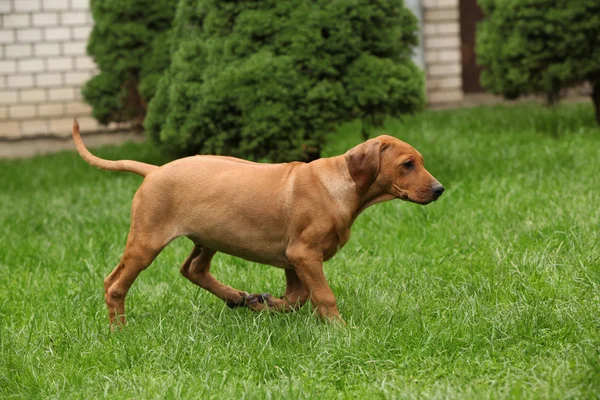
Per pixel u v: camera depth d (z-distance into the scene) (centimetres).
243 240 590
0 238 938
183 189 590
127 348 539
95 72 1834
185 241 877
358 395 466
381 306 599
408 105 1111
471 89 2038
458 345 520
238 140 1102
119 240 894
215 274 741
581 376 450
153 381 488
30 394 491
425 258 735
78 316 625
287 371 505
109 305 606
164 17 1450
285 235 586
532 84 1379
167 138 1130
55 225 1009
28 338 574
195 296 666
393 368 502
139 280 736
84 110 1850
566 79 1340
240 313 627
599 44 1319
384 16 1095
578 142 1198
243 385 479
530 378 465
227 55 1088
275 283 695
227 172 593
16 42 1822
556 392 435
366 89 1066
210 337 553
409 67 1130
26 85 1833
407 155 578
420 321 558
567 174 1011
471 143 1314
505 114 1639
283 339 544
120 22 1450
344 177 584
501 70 1410
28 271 782
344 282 675
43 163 1582
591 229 752
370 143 575
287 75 1049
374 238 827
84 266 790
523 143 1273
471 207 892
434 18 1956
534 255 679
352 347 520
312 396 455
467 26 2025
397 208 915
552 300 577
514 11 1334
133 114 1498
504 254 691
